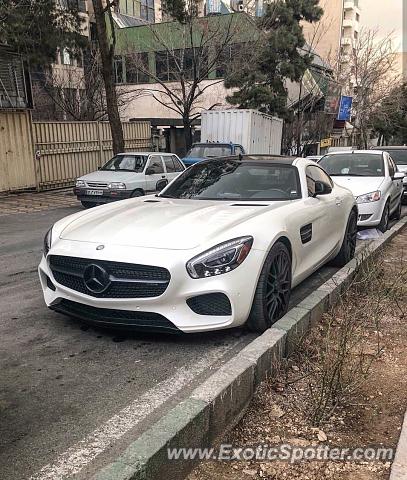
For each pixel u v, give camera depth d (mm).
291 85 30375
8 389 3359
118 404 3184
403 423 2943
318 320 4496
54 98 24828
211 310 3789
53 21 16156
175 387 3402
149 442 2271
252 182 5414
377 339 4270
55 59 17469
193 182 5648
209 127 19688
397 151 15820
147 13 35344
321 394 2973
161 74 26062
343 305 4812
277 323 3871
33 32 15469
